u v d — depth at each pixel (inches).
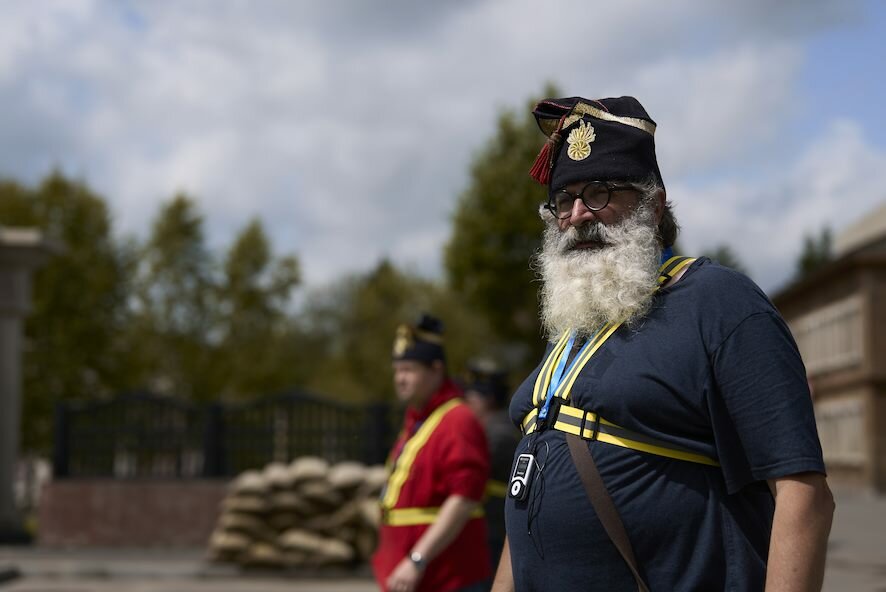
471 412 181.9
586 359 88.9
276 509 487.5
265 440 589.3
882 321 1202.6
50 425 1397.6
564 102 95.5
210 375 1888.5
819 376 1414.9
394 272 2410.2
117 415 609.0
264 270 1995.6
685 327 85.0
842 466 1300.4
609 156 91.9
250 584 462.3
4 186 1534.2
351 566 478.9
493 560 236.7
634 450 85.2
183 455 604.1
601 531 85.4
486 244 1497.3
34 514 1148.5
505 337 1521.9
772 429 80.3
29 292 634.8
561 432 88.9
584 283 89.4
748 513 84.4
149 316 1844.2
